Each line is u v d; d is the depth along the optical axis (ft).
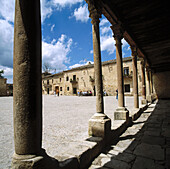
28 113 4.41
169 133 11.10
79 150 6.57
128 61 71.87
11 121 15.66
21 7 4.57
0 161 6.51
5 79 96.78
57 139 9.52
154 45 23.44
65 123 14.40
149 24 16.02
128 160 6.99
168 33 18.63
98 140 8.09
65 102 41.24
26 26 4.54
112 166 6.46
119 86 14.29
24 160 4.10
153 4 12.26
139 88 65.98
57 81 114.93
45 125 13.60
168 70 46.42
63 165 5.14
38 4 4.99
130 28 17.04
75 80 98.02
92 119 9.32
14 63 4.64
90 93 88.38
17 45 4.55
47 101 45.34
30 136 4.37
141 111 21.36
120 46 14.24
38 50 4.85
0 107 29.40
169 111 21.42
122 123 12.16
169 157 7.16
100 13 10.33
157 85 47.75
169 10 13.15
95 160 7.11
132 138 10.37
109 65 79.61
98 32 10.05
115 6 12.45
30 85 4.50
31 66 4.56
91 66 89.40
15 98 4.47
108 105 31.14
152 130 12.22
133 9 12.98
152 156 7.33
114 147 8.71
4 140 9.51
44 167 4.36
